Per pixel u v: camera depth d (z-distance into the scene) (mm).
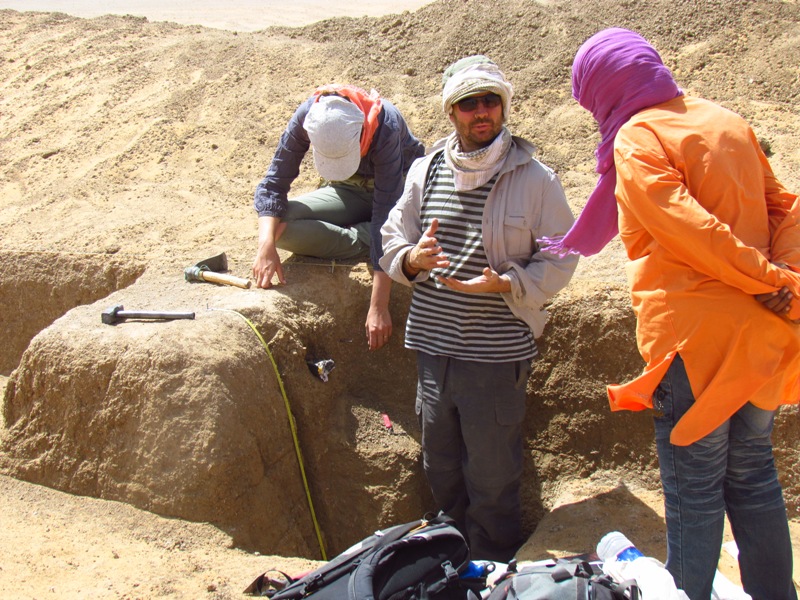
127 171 6805
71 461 3941
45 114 7883
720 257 2500
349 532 4277
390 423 4512
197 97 7668
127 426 3854
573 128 6422
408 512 4312
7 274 5617
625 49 2775
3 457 4078
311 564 3508
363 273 4750
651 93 2742
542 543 3852
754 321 2576
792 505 3916
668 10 7258
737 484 2814
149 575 3264
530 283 3498
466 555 2777
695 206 2518
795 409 3951
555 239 3406
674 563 2807
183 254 5328
